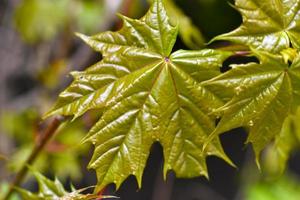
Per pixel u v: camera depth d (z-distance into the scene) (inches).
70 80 38.0
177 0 39.8
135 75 20.2
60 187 22.6
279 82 19.6
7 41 50.3
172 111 20.2
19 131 38.5
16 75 50.4
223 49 20.5
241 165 54.2
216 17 40.3
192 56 20.1
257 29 19.9
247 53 20.1
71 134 31.2
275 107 19.6
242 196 54.1
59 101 20.1
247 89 19.5
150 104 20.2
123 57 20.2
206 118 20.1
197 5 40.1
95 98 20.1
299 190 49.4
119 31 20.3
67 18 42.7
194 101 20.1
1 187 28.4
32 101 48.4
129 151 20.1
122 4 28.9
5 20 50.1
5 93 49.6
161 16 20.2
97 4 43.0
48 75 37.7
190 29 26.5
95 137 20.1
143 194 55.2
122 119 20.1
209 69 20.0
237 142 54.4
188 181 56.9
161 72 20.1
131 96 20.1
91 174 43.9
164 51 20.1
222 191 56.7
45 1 42.8
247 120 19.6
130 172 20.1
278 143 23.1
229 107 19.5
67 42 42.4
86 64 37.6
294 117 22.5
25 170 23.9
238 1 20.0
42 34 43.2
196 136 20.3
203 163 20.4
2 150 41.6
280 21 20.0
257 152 19.8
